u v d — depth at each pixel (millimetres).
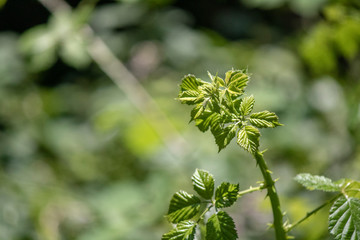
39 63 3453
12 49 5516
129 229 3631
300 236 2559
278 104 4496
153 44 5715
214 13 7586
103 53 3766
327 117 4445
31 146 5004
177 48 5633
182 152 3824
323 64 2900
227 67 5160
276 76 4934
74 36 3479
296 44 4852
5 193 3846
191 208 1123
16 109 5273
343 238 1126
